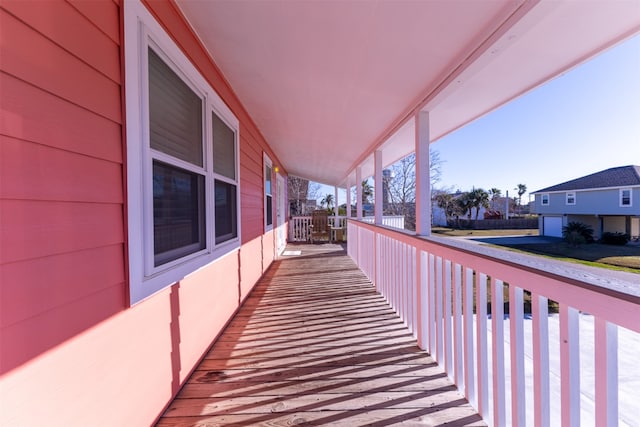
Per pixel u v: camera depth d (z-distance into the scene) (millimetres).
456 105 2465
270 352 2086
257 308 2990
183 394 1628
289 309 2953
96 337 1044
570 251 4594
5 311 749
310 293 3514
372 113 2893
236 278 2877
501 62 1718
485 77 1923
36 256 829
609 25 1349
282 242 7578
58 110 901
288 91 2709
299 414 1470
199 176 2035
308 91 2619
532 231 13070
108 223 1112
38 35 837
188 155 1865
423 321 2143
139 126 1292
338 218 10305
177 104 1720
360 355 2045
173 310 1605
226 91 2639
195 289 1895
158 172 1526
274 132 4445
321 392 1642
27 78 804
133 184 1240
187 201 1864
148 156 1360
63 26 919
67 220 930
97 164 1062
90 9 1031
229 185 2836
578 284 919
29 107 810
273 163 5922
